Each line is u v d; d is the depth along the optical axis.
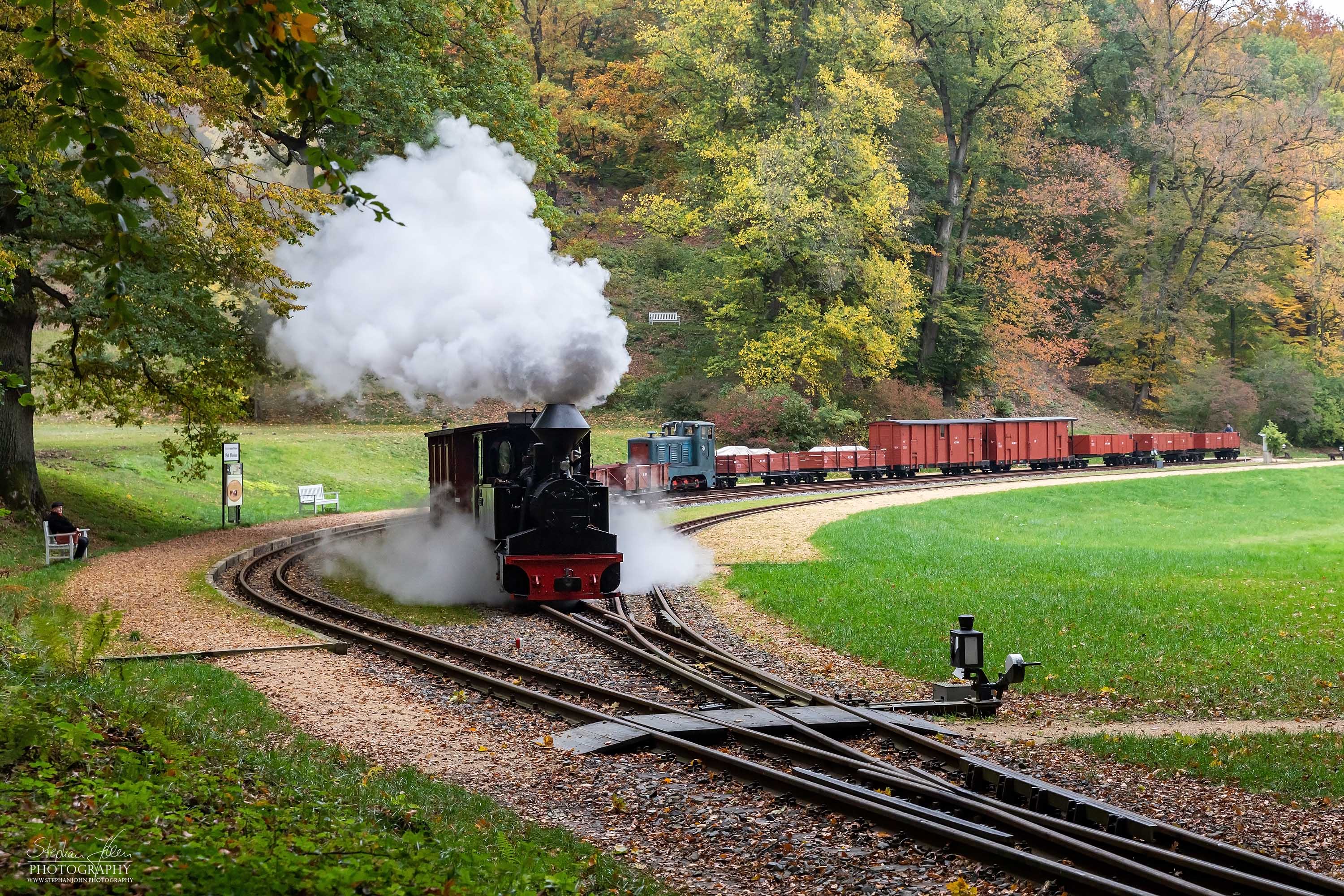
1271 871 7.04
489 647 15.48
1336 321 77.69
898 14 58.94
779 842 7.84
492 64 30.97
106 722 8.34
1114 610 17.53
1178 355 72.31
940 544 27.41
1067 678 13.34
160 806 6.18
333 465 42.75
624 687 13.18
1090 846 7.17
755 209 52.47
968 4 62.66
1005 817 7.77
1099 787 9.12
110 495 30.59
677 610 18.66
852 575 21.67
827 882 7.16
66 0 4.93
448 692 12.69
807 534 28.95
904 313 56.03
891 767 9.33
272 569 23.03
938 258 66.44
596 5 74.38
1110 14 78.12
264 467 40.19
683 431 43.38
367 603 19.53
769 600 19.12
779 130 56.69
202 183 18.88
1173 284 71.25
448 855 6.35
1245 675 13.36
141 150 17.62
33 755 6.93
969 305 66.50
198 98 18.42
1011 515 37.22
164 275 23.33
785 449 53.50
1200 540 31.36
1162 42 72.50
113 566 21.70
